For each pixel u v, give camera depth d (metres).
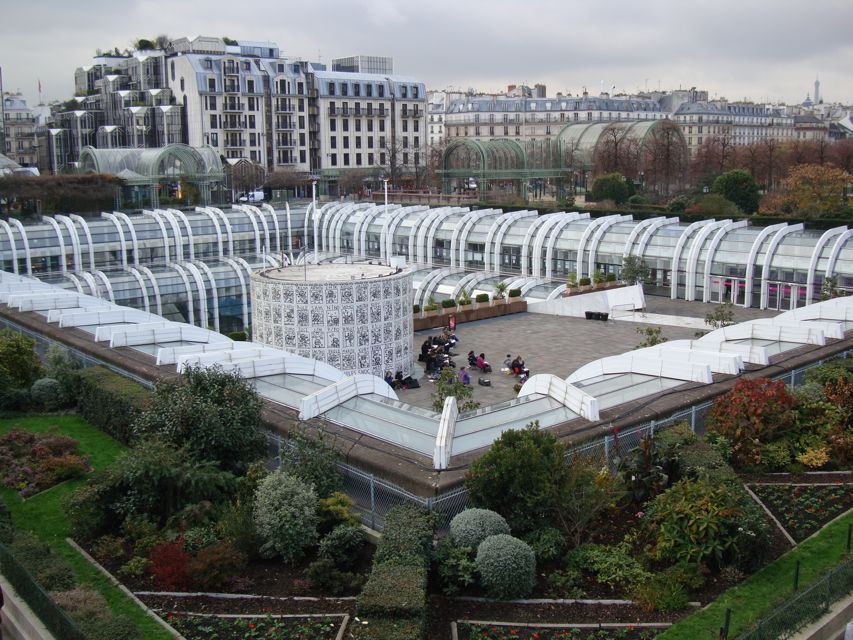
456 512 31.80
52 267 98.81
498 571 27.78
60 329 57.88
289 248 122.25
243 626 26.81
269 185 169.50
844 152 185.25
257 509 31.38
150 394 41.94
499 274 101.56
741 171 132.38
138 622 26.92
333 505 32.00
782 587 28.69
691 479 33.38
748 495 33.00
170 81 180.75
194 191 136.88
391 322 58.25
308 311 56.12
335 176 188.38
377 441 35.56
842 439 38.81
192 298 99.69
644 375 45.34
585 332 74.38
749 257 88.12
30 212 123.62
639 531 31.84
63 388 48.41
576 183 168.62
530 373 60.69
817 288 83.94
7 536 31.22
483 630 26.61
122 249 104.19
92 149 138.62
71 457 38.94
